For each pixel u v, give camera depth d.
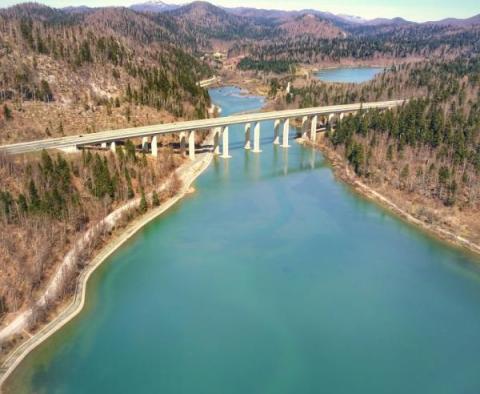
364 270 80.06
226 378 55.78
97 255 81.31
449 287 75.69
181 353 59.53
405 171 115.31
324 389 54.56
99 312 66.94
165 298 70.69
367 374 57.06
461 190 105.88
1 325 61.06
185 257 82.75
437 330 65.25
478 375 57.44
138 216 97.12
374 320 67.06
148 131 124.88
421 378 56.69
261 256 83.56
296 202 109.56
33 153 105.69
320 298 71.75
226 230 93.69
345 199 112.06
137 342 61.19
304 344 61.84
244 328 64.50
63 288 67.94
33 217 81.06
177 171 125.38
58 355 58.25
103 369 56.53
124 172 106.44
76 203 90.44
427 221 98.19
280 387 54.72
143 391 53.53
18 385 53.47
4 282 67.44
